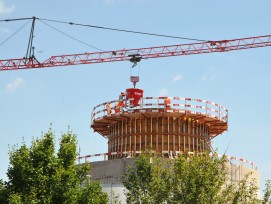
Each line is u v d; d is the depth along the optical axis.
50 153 36.00
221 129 73.88
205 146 68.25
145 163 39.44
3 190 34.06
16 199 32.78
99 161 56.78
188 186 37.16
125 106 66.81
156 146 65.12
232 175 54.72
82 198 37.09
